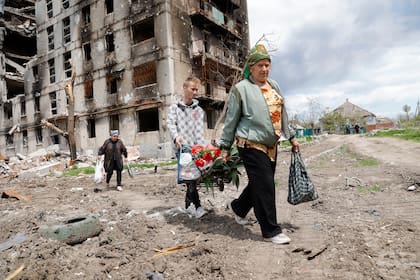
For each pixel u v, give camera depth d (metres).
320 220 3.55
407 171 6.52
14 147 30.67
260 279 2.20
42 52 27.97
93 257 2.74
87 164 17.05
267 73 2.99
